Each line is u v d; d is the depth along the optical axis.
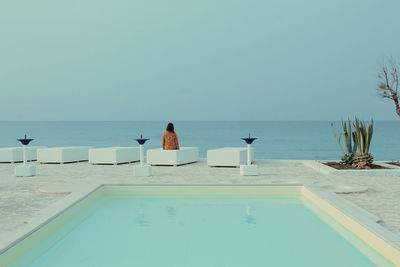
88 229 4.85
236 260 3.69
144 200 6.78
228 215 5.55
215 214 5.62
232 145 35.31
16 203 5.84
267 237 4.45
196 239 4.39
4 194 6.61
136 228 4.88
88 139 42.75
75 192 6.39
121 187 7.40
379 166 9.74
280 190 7.25
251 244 4.20
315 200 6.32
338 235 4.52
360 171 8.77
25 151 9.20
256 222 5.15
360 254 3.85
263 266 3.53
